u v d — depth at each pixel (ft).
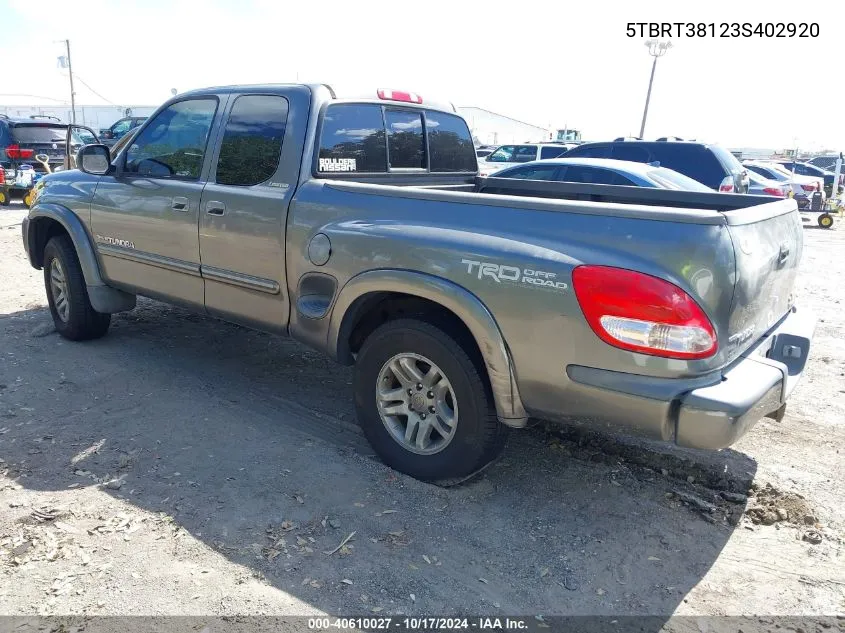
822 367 18.61
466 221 10.52
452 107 17.03
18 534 9.94
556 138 111.65
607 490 11.79
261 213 12.94
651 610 8.99
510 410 10.36
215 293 14.35
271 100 13.32
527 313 9.76
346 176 13.75
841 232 54.49
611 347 9.23
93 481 11.41
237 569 9.36
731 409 8.75
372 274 11.21
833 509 11.41
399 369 11.62
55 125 56.59
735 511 11.33
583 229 9.50
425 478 11.63
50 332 18.89
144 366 16.62
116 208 15.94
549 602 9.04
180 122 14.93
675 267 8.89
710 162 36.42
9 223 39.70
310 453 12.55
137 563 9.42
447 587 9.21
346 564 9.55
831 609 9.11
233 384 15.81
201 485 11.39
